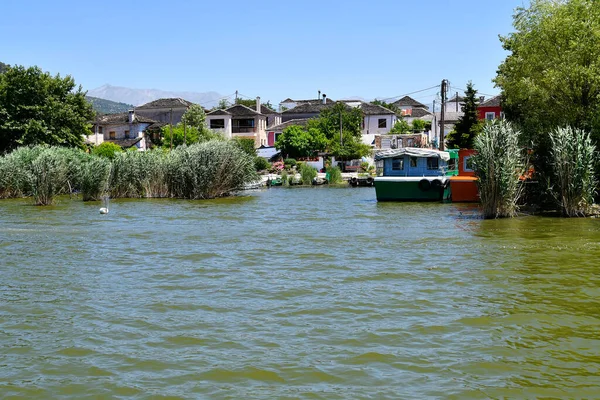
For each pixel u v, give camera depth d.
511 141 26.84
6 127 53.50
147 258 18.27
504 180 26.38
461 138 59.41
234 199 41.94
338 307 12.41
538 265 16.25
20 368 9.31
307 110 100.06
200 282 14.91
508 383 8.58
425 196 37.62
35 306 12.75
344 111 86.44
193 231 24.20
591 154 25.70
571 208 26.11
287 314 11.98
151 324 11.41
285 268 16.52
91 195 40.12
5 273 16.12
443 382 8.62
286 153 78.69
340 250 19.22
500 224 24.59
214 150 42.53
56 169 37.50
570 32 29.55
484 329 10.90
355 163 73.25
